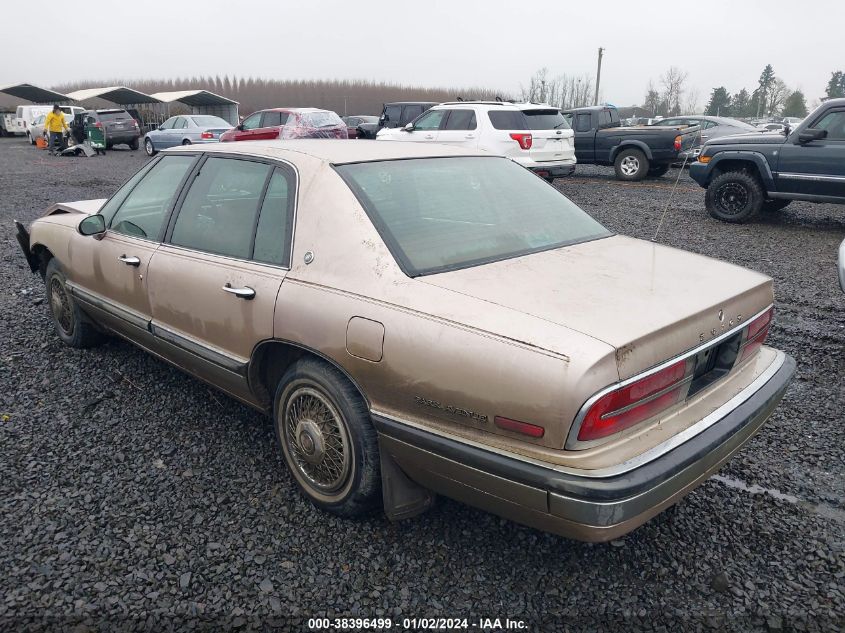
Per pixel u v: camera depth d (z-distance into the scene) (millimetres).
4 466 3350
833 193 9359
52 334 5230
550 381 2123
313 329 2756
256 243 3160
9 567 2635
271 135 18703
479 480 2346
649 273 2805
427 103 18625
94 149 24016
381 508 2982
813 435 3768
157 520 2941
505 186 3477
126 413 3936
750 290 2768
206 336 3377
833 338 5262
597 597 2529
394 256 2686
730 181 10102
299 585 2570
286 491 3172
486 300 2426
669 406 2408
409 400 2480
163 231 3719
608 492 2086
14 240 8859
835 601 2514
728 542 2842
